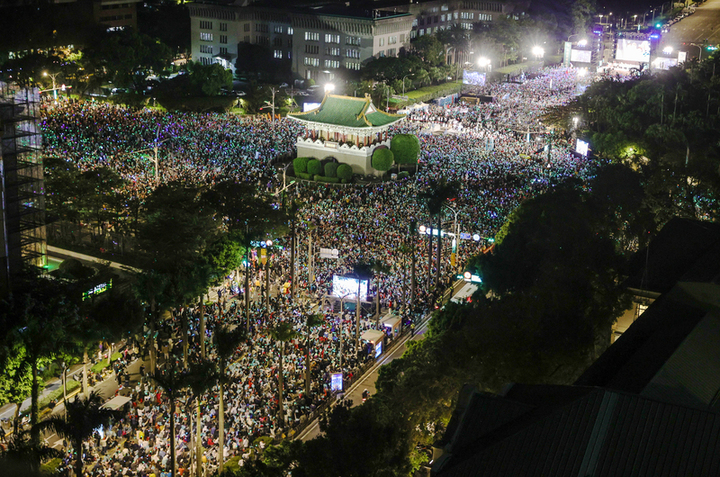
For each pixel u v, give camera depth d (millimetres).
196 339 85938
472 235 108250
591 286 65562
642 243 83250
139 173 134750
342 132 161000
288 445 55938
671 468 35531
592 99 174250
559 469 36312
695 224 72812
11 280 88500
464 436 41094
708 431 36062
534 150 164750
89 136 158125
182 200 101938
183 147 155500
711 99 161625
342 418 51344
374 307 95625
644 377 44531
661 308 56656
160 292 77500
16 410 65938
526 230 86062
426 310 94688
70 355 70188
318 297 98125
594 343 62906
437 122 194500
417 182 139625
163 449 63406
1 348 64938
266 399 72812
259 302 96562
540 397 42188
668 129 143250
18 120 92125
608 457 36312
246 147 162250
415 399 59000
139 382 77750
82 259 103500
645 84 164750
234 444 65312
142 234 92688
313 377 77750
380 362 83500
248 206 102000
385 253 107500
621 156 144000
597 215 80062
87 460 62594
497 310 63562
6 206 88938
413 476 56062
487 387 58875
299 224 111562
